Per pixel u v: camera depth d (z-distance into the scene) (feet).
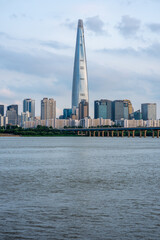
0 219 121.49
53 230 110.83
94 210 134.00
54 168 286.25
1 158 394.11
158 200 151.53
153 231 110.01
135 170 271.28
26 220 120.57
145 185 193.98
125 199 153.69
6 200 150.82
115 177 228.84
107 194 166.20
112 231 110.01
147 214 128.26
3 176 233.35
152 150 566.77
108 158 395.34
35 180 214.07
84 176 233.76
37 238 104.17
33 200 151.12
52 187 187.21
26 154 461.78
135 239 103.50
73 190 177.47
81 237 105.09
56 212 130.93
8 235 106.32
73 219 122.11
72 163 332.39
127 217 124.47
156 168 286.46
